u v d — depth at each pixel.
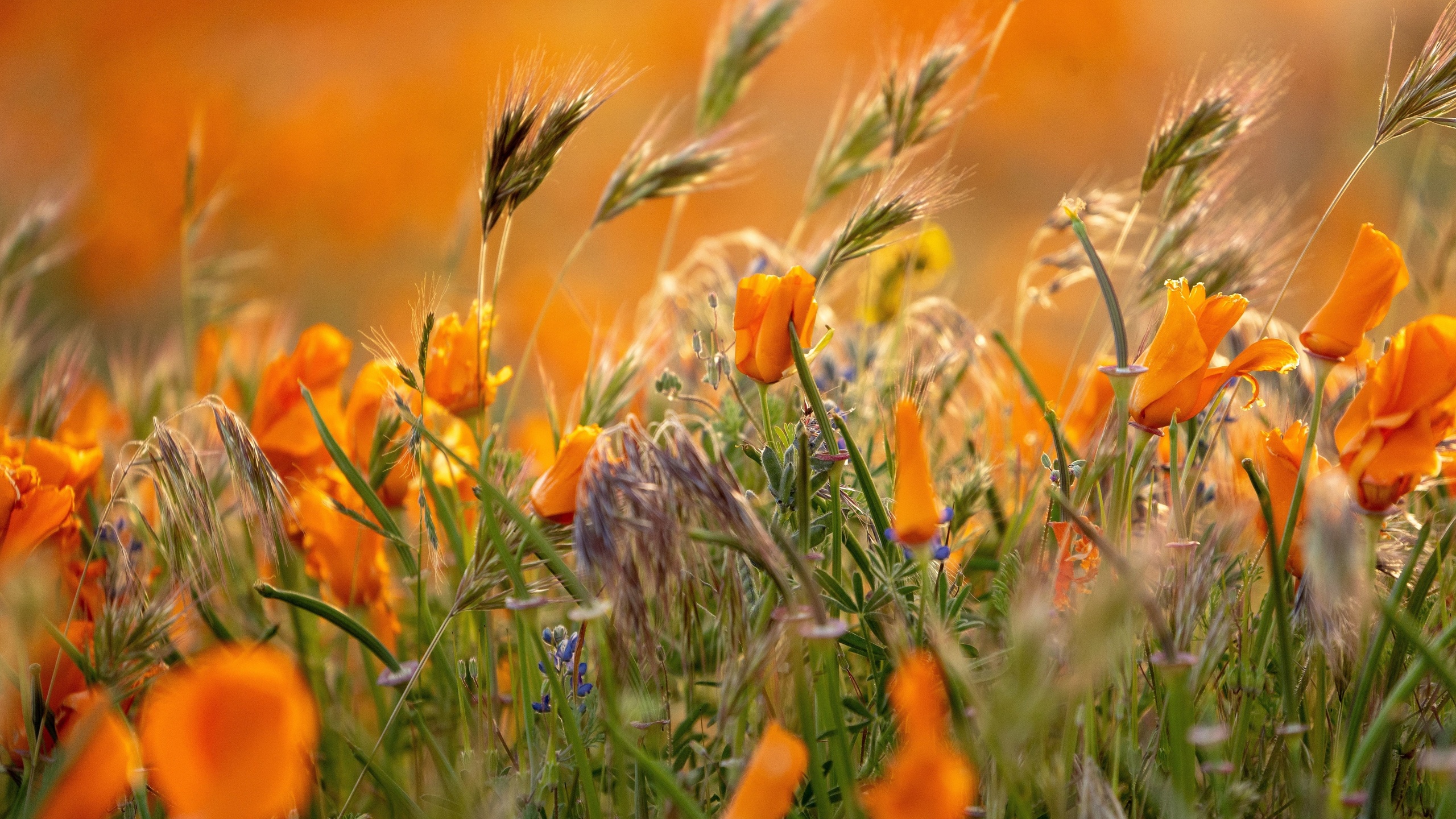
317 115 6.30
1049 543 1.39
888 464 1.45
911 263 1.58
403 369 1.43
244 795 1.24
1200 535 1.41
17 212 3.97
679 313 1.62
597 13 7.07
